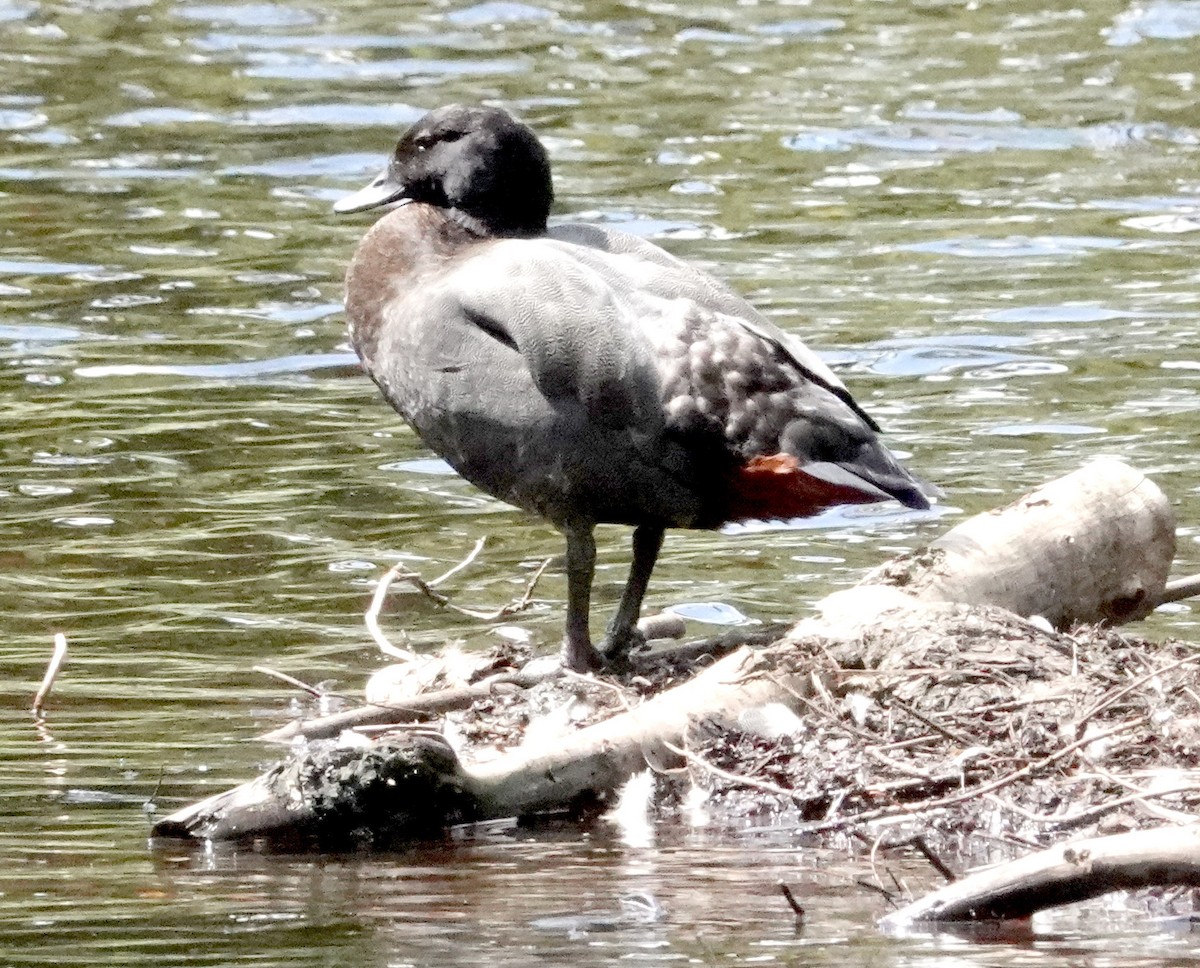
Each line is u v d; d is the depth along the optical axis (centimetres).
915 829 902
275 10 3098
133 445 1614
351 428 1661
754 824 923
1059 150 2478
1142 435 1578
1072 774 920
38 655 1202
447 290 1101
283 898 819
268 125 2591
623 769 955
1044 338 1836
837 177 2380
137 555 1388
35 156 2470
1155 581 1166
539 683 1077
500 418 1088
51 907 807
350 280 1156
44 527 1441
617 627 1131
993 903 777
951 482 1490
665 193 2312
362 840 902
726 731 976
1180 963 735
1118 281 2002
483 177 1158
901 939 761
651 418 1062
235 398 1731
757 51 2917
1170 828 781
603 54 2895
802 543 1401
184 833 906
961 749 946
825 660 1014
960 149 2481
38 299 1997
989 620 1052
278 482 1537
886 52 2903
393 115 2619
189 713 1101
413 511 1480
